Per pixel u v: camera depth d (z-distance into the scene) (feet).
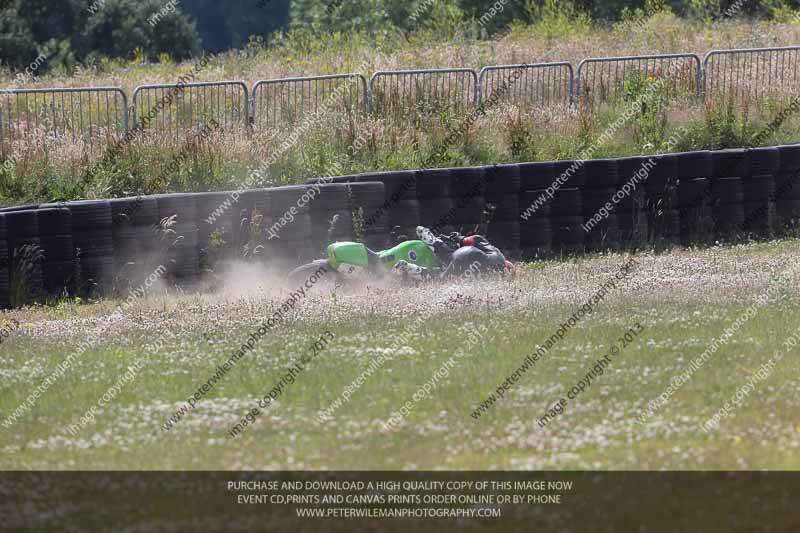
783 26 402.31
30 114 278.26
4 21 515.50
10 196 225.15
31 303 186.09
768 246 227.61
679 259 210.38
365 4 475.72
